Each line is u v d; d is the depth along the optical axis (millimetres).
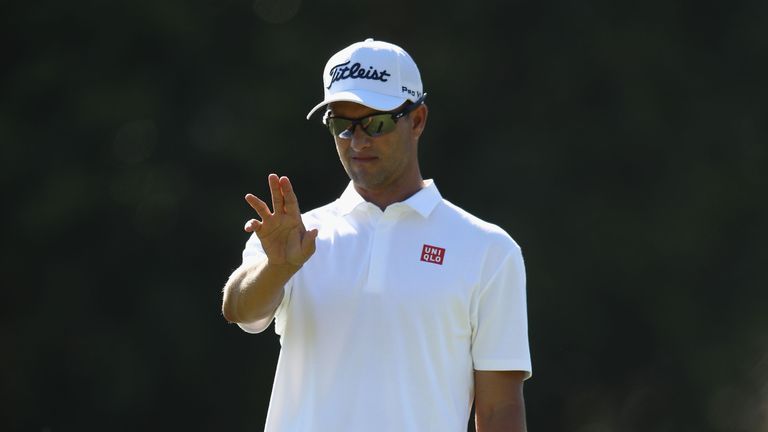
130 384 55875
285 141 56188
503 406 13375
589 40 58594
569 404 59750
